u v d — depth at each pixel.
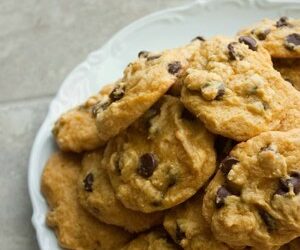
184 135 0.40
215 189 0.39
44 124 0.50
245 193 0.38
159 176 0.40
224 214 0.38
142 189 0.41
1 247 0.48
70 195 0.45
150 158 0.41
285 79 0.44
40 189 0.47
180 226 0.40
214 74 0.40
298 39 0.44
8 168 0.52
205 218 0.39
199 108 0.40
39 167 0.48
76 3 0.62
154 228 0.42
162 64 0.42
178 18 0.54
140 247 0.42
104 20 0.60
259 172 0.38
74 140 0.46
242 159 0.39
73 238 0.44
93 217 0.44
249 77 0.40
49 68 0.58
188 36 0.53
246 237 0.38
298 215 0.37
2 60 0.58
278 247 0.39
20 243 0.49
